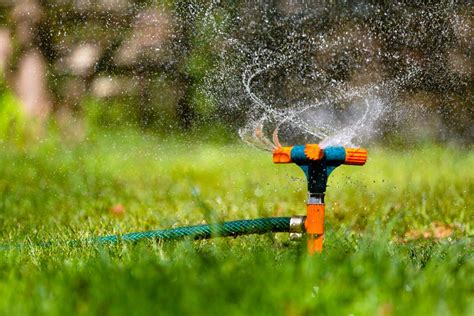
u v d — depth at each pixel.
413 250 3.82
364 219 5.52
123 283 2.79
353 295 2.74
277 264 3.22
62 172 8.90
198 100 12.54
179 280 2.82
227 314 2.48
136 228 5.25
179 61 12.77
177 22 12.87
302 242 3.38
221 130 12.20
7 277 3.22
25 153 10.30
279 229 3.59
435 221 5.60
